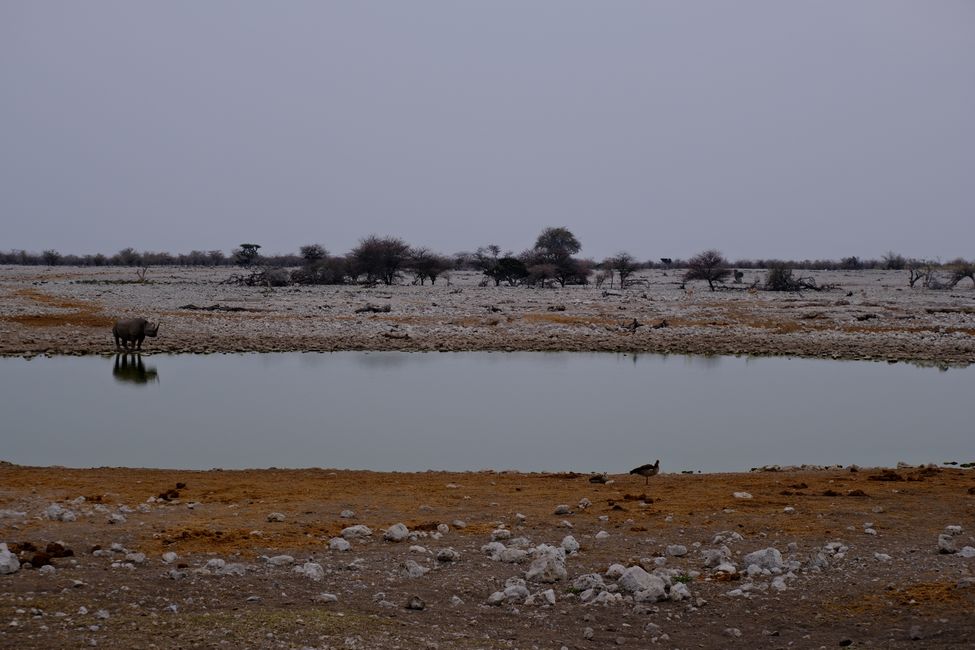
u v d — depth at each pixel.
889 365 41.59
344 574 11.44
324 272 99.12
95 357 41.19
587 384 35.00
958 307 66.50
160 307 60.19
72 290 75.00
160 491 16.56
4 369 37.28
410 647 8.99
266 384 34.09
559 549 12.34
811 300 73.31
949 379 37.25
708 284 101.62
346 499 16.00
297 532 13.39
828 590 11.00
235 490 16.81
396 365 39.81
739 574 11.51
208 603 10.16
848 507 15.14
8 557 10.98
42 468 19.42
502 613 10.29
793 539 13.20
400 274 110.62
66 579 10.70
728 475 19.09
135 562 11.55
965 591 10.76
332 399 30.92
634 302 69.94
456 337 48.56
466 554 12.45
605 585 11.11
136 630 9.06
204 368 38.19
